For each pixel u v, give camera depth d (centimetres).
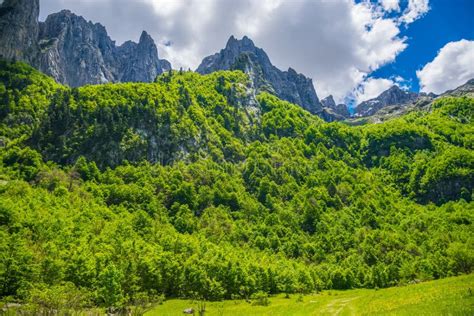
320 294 13962
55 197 17125
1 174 19500
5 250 9625
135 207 19262
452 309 4281
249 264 13825
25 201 15462
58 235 12438
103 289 9050
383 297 8325
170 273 11988
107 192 19788
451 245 16012
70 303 8031
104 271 9431
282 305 10131
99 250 11912
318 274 16475
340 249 19975
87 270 10175
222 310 9881
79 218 15138
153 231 15950
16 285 8888
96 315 7975
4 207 12912
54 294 8038
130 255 11762
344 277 15838
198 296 11731
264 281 13388
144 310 9375
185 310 9594
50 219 13412
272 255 17575
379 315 5219
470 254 13750
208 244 15762
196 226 18938
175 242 14450
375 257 18550
